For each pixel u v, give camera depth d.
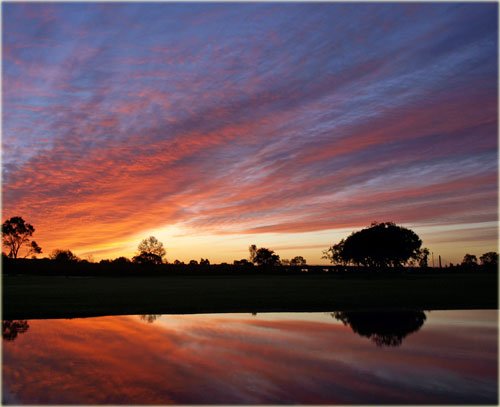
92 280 54.09
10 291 28.23
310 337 10.54
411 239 81.19
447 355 8.41
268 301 20.36
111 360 8.07
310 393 6.10
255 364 7.71
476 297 21.73
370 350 8.95
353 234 84.75
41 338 10.65
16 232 100.94
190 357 8.31
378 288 30.91
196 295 24.39
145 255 100.69
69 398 5.91
